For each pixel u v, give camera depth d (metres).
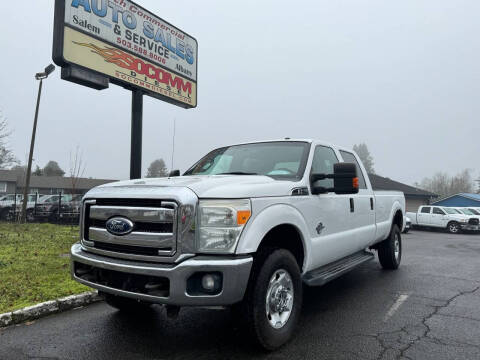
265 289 3.29
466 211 24.64
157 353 3.46
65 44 7.73
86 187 53.16
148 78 9.73
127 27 9.15
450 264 8.35
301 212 3.91
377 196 6.25
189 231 3.07
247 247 3.11
